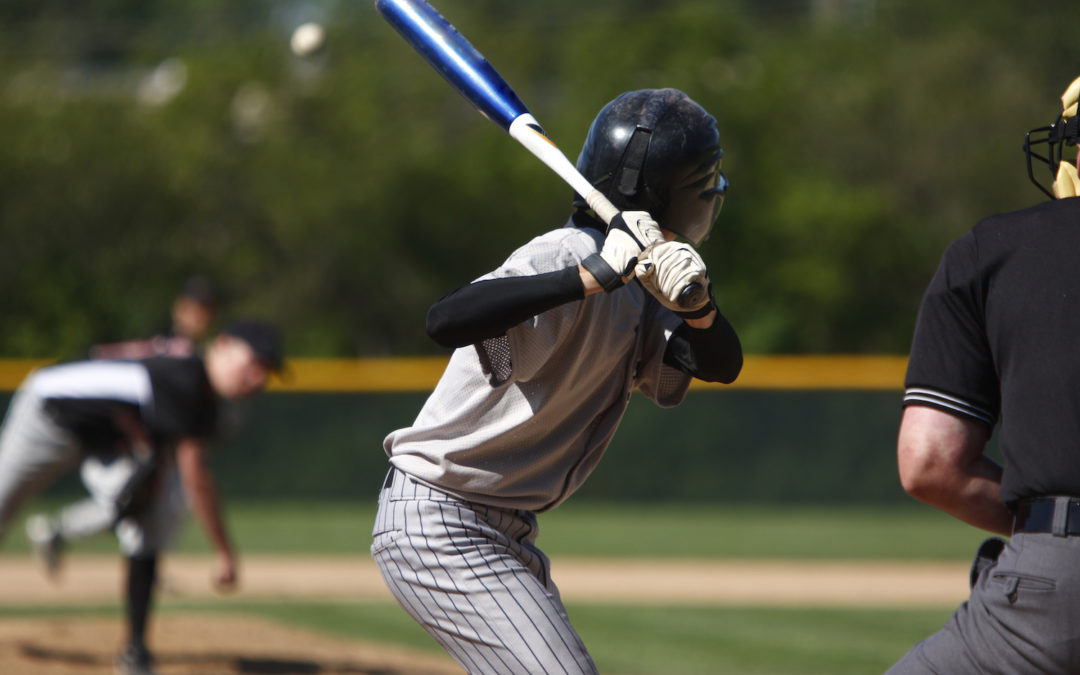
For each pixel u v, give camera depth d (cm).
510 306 789
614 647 2339
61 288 8394
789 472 5203
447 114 10094
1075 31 9238
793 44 10256
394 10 990
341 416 5316
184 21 14400
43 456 1859
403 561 867
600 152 915
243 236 9431
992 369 791
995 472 796
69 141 8838
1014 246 777
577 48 10188
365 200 9231
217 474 5303
